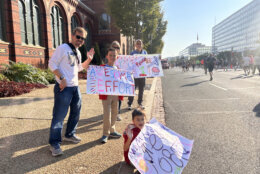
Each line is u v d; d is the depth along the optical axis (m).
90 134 3.70
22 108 5.50
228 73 21.59
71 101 3.21
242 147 3.19
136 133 2.59
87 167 2.56
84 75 14.91
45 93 8.10
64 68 2.97
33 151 2.99
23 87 8.52
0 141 3.34
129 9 18.38
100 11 29.33
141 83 5.76
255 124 4.22
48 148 3.09
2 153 2.91
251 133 3.75
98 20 29.55
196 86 10.79
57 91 2.96
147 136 2.45
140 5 18.03
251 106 5.76
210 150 3.12
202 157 2.92
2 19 11.68
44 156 2.84
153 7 18.58
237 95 7.56
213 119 4.69
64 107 2.97
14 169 2.50
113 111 3.56
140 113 2.60
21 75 9.85
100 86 3.46
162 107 6.04
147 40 28.14
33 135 3.60
